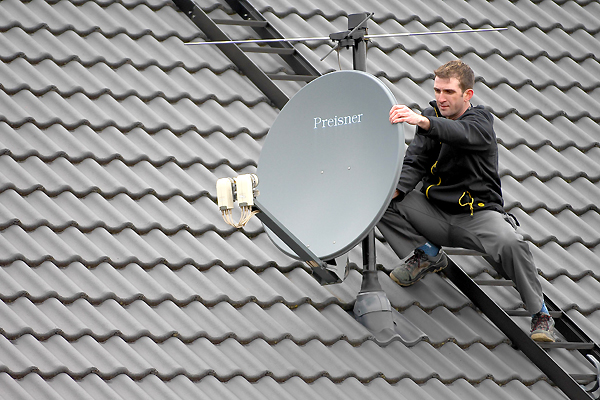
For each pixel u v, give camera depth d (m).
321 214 10.80
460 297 12.28
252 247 11.80
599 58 17.03
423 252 11.92
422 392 10.66
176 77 13.75
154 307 10.60
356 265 12.16
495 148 11.20
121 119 12.75
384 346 11.15
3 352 9.46
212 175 12.48
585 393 11.32
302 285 11.60
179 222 11.63
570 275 12.96
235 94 13.76
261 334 10.66
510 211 13.50
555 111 15.46
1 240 10.66
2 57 13.04
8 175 11.48
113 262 10.89
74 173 11.77
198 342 10.38
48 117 12.36
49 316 10.04
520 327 11.98
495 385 11.20
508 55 16.31
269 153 11.38
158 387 9.64
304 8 15.82
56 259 10.67
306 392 10.20
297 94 11.27
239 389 9.98
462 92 11.01
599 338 12.27
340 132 10.91
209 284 11.04
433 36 16.09
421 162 11.51
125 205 11.65
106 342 9.99
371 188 10.48
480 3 17.31
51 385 9.34
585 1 18.14
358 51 11.76
